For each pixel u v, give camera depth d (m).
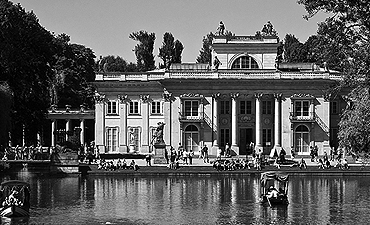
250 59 126.69
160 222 51.72
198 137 126.06
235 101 125.31
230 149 124.50
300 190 71.62
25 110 110.69
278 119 124.75
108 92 130.38
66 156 88.62
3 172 90.88
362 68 48.28
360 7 46.81
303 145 125.19
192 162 106.88
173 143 126.00
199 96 125.50
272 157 109.50
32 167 91.69
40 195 66.69
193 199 64.00
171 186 75.62
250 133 127.56
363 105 51.50
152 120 129.62
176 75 125.56
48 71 118.38
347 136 52.06
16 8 110.00
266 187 61.56
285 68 132.62
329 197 65.56
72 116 149.88
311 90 124.75
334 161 109.19
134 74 130.00
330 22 48.38
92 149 120.19
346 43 48.09
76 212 56.16
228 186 75.50
